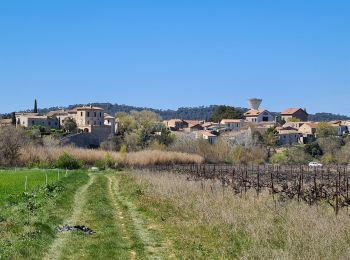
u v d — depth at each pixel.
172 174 59.19
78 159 86.19
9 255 15.07
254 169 79.94
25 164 80.81
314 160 116.00
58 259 16.02
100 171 78.31
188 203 28.34
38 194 33.34
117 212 28.12
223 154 109.31
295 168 85.38
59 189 37.97
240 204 27.53
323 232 18.00
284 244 17.23
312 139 161.62
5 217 21.94
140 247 18.39
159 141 126.06
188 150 109.50
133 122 174.38
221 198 29.80
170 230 21.83
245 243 17.84
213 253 16.95
